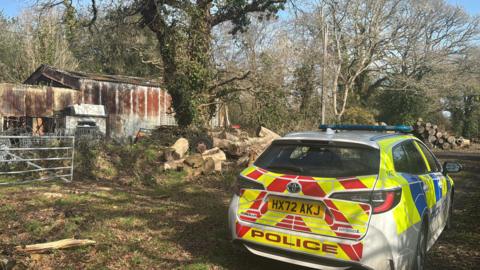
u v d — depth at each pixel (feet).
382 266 12.00
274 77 69.87
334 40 109.60
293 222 12.99
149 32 93.91
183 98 60.54
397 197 12.71
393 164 13.83
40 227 18.43
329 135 14.92
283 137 15.43
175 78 60.54
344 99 111.86
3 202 23.47
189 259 15.43
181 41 60.44
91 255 15.37
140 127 79.61
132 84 78.59
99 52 115.03
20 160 30.27
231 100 66.74
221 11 67.41
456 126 145.79
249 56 85.40
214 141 42.52
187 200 26.32
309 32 101.91
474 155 75.46
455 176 42.32
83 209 22.27
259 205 13.73
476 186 35.60
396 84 135.33
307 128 69.87
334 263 12.38
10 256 14.34
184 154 39.68
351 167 13.17
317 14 96.53
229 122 93.04
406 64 131.44
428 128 98.58
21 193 26.32
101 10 63.05
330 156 13.85
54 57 111.14
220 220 21.24
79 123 69.26
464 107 145.89
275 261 15.39
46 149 31.58
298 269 14.70
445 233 20.36
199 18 61.57
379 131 18.04
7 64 119.34
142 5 61.00
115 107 76.74
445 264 16.07
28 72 110.52
